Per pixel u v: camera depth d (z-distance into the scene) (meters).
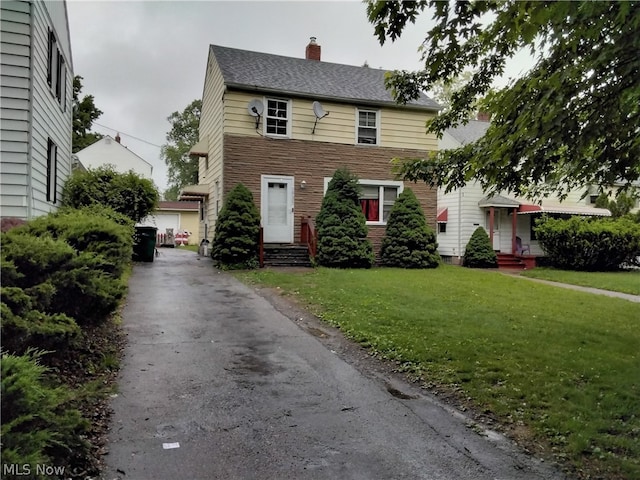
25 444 2.08
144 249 13.43
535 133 4.14
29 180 6.78
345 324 6.34
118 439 3.12
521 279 12.53
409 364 4.84
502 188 5.75
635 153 4.86
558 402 3.88
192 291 8.70
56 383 3.70
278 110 13.92
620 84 4.02
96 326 5.27
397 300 8.03
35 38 7.01
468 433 3.41
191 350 5.17
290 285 9.33
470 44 5.30
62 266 4.16
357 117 14.70
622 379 4.39
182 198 18.44
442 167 6.36
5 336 3.10
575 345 5.59
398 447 3.18
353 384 4.35
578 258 16.61
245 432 3.32
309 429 3.41
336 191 13.48
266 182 13.66
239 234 12.14
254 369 4.66
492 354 5.12
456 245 18.53
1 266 3.28
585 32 3.72
